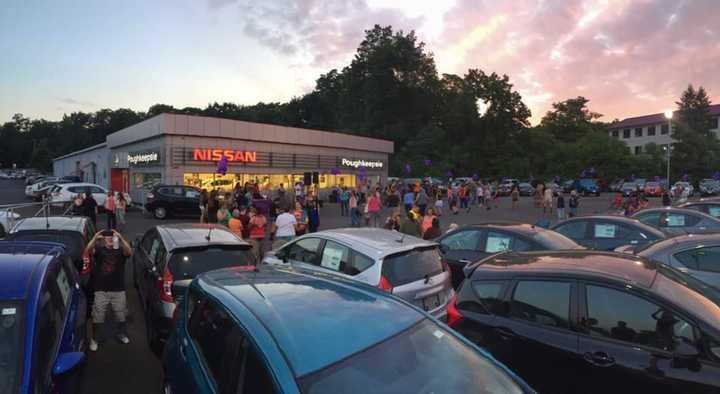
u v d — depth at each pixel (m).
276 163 31.19
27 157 124.25
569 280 4.34
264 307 3.04
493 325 4.58
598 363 3.91
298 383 2.35
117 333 6.86
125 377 5.70
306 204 16.50
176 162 25.53
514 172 62.47
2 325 3.35
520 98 66.56
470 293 4.92
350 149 38.34
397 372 2.59
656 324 3.80
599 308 4.11
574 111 82.81
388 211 28.70
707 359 3.50
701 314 3.70
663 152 59.19
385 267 6.04
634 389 3.73
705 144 55.97
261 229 11.97
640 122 76.62
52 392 3.25
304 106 88.44
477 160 64.81
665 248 6.79
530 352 4.30
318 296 3.27
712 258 6.46
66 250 5.34
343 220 24.12
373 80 69.88
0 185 60.78
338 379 2.43
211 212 15.41
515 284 4.63
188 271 6.30
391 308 3.19
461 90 69.62
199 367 3.27
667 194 24.30
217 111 97.00
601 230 10.05
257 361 2.60
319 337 2.70
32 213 25.84
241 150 28.77
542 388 4.23
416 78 71.62
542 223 12.03
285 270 4.18
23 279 3.79
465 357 2.90
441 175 59.00
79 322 4.67
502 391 2.68
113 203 18.84
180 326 4.03
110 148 34.81
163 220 22.30
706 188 47.28
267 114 90.50
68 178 38.25
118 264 6.70
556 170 63.34
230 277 3.91
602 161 59.56
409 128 69.62
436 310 6.21
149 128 26.45
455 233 8.91
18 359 3.16
